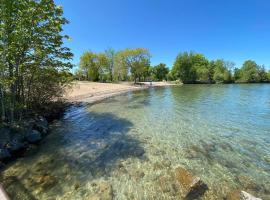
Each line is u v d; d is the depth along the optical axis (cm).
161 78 10262
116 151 863
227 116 1523
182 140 991
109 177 648
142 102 2352
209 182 611
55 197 543
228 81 8400
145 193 562
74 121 1421
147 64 6588
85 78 6700
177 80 8419
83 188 587
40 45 1059
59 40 1136
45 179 634
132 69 6525
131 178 640
